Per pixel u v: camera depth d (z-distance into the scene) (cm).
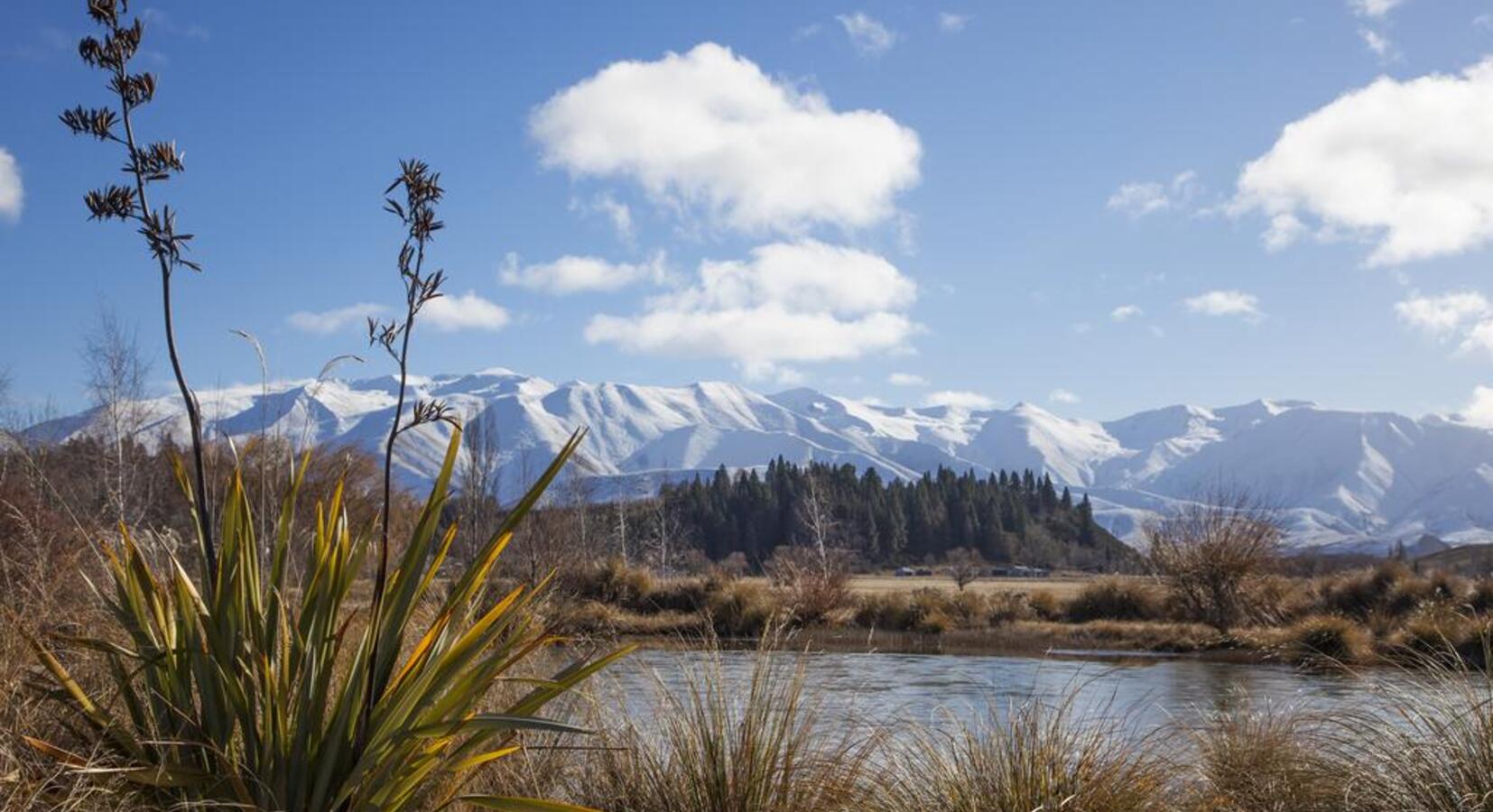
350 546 387
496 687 527
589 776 491
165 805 332
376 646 341
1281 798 539
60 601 537
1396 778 500
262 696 340
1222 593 2656
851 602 2888
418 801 351
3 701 398
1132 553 3025
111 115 362
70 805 331
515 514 361
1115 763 499
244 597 351
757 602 2553
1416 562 3128
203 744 326
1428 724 512
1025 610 2877
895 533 10350
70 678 344
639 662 549
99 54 364
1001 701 1145
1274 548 2723
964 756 514
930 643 2472
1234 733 621
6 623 455
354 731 340
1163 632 2497
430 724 338
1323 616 2177
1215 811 522
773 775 468
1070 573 8650
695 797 459
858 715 570
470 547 1513
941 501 11244
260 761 337
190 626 347
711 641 560
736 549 9100
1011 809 467
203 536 361
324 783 329
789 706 487
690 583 2719
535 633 418
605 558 2842
